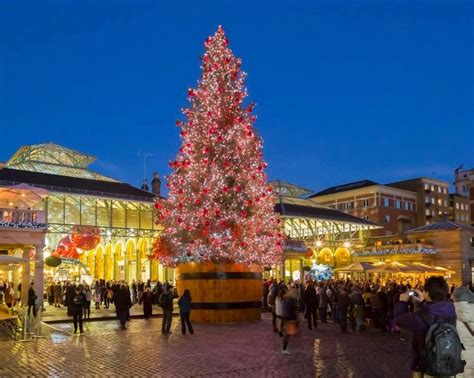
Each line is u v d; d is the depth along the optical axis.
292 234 53.84
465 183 99.69
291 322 14.38
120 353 14.52
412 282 36.50
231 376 11.36
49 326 21.39
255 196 23.50
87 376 11.45
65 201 37.28
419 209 84.25
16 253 32.88
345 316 19.91
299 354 14.32
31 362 13.18
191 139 24.03
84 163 44.09
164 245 24.73
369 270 29.27
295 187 57.06
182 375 11.48
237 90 24.55
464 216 94.00
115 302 25.03
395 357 13.92
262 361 13.20
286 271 50.97
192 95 24.78
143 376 11.41
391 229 77.75
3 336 18.09
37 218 27.14
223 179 23.17
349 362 13.12
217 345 16.02
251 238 23.31
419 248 44.75
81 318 19.25
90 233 36.59
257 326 21.39
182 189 23.67
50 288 35.97
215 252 22.52
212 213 22.75
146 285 34.19
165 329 19.08
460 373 5.56
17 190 27.81
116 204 39.75
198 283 22.86
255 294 23.48
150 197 41.38
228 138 23.66
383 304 19.77
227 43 24.89
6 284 32.59
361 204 78.56
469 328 5.80
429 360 5.14
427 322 5.29
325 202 83.00
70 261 35.50
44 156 42.47
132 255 44.38
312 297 21.08
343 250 51.75
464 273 44.59
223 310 22.50
